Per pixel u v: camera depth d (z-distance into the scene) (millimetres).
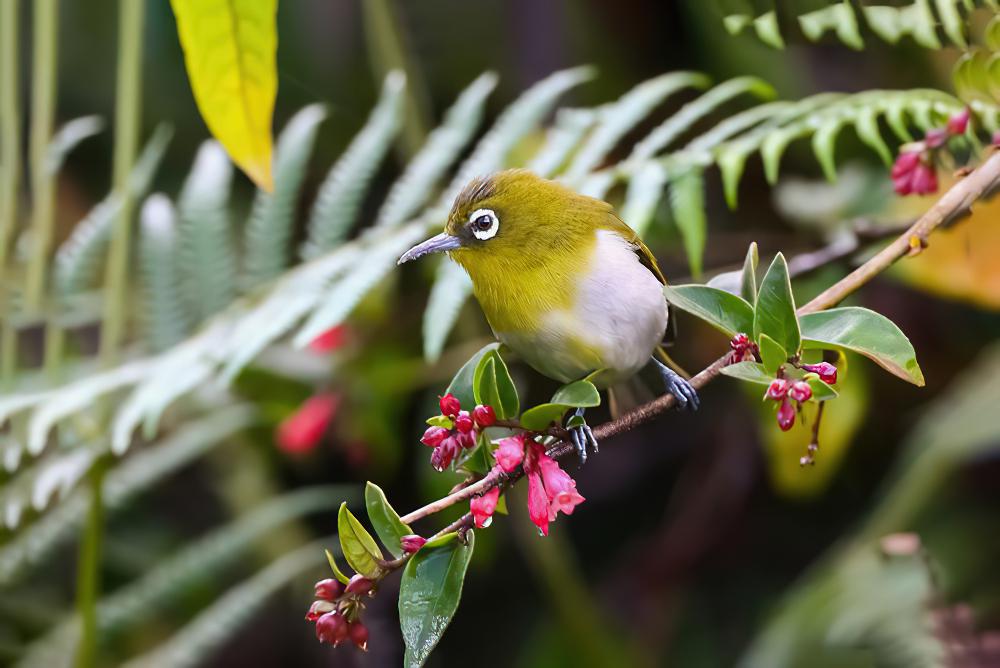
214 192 2510
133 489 2498
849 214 2529
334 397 2523
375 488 2309
